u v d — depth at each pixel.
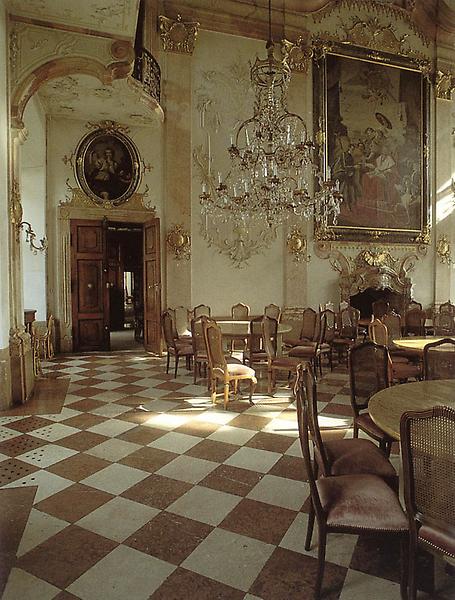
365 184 10.83
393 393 3.14
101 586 2.30
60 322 9.24
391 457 3.79
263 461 3.85
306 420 2.29
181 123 9.30
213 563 2.47
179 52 9.27
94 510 3.05
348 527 2.14
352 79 10.66
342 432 4.58
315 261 10.40
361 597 2.20
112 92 7.71
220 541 2.68
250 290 9.84
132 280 16.48
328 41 10.37
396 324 7.30
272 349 6.12
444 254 11.80
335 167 10.48
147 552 2.58
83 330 9.44
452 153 11.95
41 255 8.98
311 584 2.30
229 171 9.63
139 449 4.12
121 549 2.61
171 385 6.59
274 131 7.48
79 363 8.29
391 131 11.12
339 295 10.57
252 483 3.43
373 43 10.87
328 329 7.89
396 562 2.47
